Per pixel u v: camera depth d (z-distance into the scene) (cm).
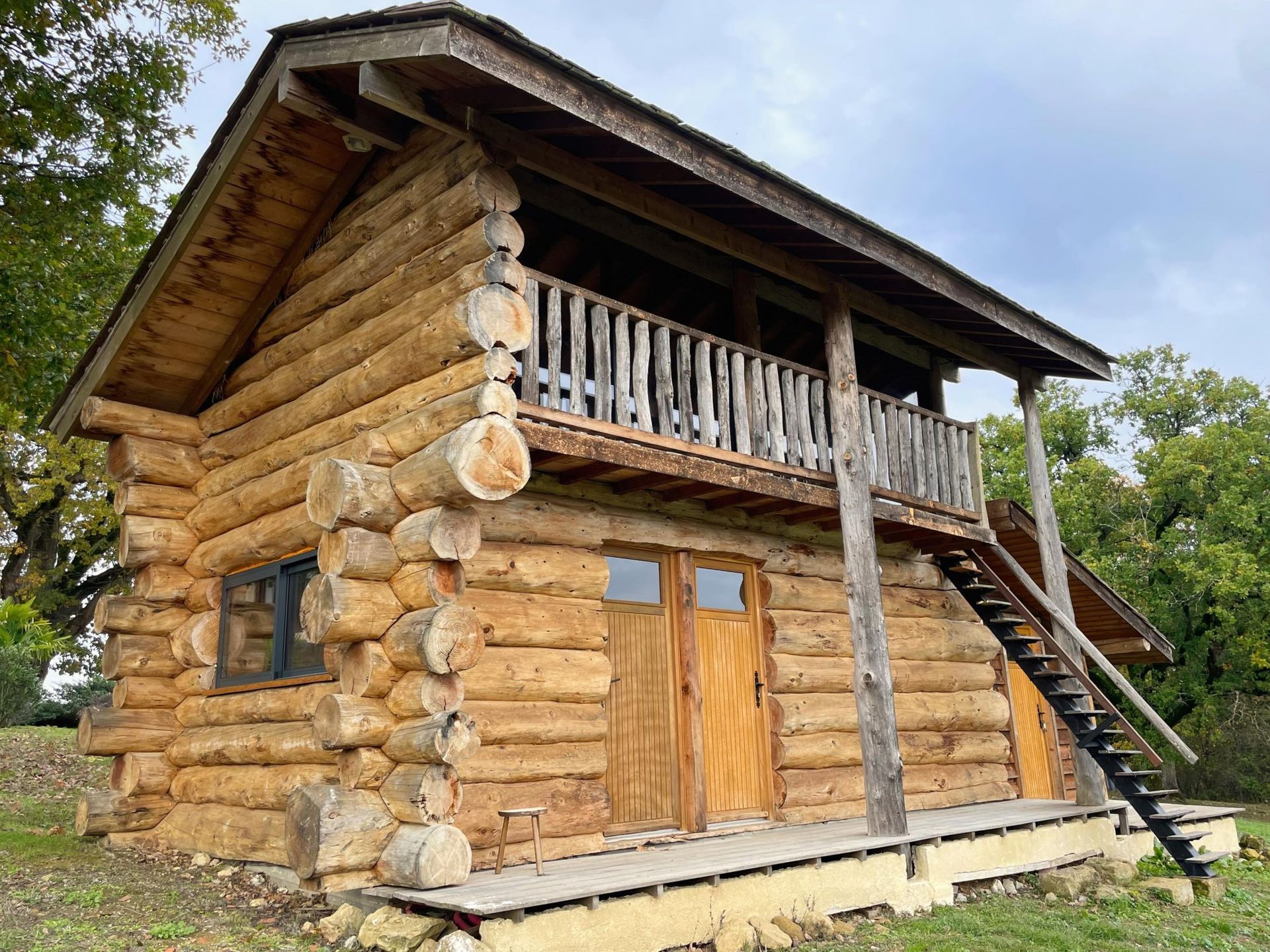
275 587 776
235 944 517
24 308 1280
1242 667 2205
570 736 700
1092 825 930
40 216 1305
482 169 604
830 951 576
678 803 789
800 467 808
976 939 625
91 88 1334
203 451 876
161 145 1442
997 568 1138
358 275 711
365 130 655
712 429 745
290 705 682
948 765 1043
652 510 824
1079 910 750
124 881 661
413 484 580
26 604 1648
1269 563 2131
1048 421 2464
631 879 530
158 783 815
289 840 556
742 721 865
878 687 761
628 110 591
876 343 1102
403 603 586
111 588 2505
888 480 895
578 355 657
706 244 767
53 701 1956
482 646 570
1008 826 815
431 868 518
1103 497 2284
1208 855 915
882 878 687
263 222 759
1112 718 927
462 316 574
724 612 881
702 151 639
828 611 964
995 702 1109
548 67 550
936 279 842
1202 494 2225
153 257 779
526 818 659
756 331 934
